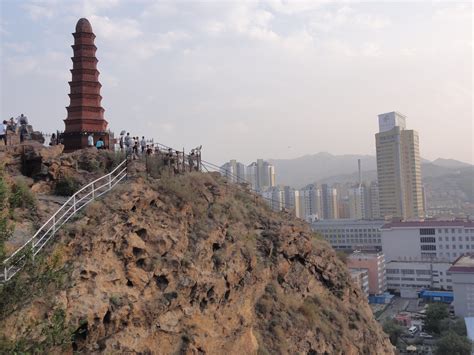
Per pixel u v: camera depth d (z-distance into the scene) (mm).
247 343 27000
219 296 25703
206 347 23594
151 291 22562
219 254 27328
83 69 38625
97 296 20125
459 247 169375
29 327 15109
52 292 18344
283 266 35094
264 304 31344
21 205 23328
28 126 37344
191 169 35219
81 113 38062
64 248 20375
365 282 145125
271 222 37406
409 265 159750
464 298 120688
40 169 28703
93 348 19188
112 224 22766
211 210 29891
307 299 36562
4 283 15031
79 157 31188
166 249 24391
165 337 22062
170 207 26625
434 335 106750
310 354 32000
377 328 42906
